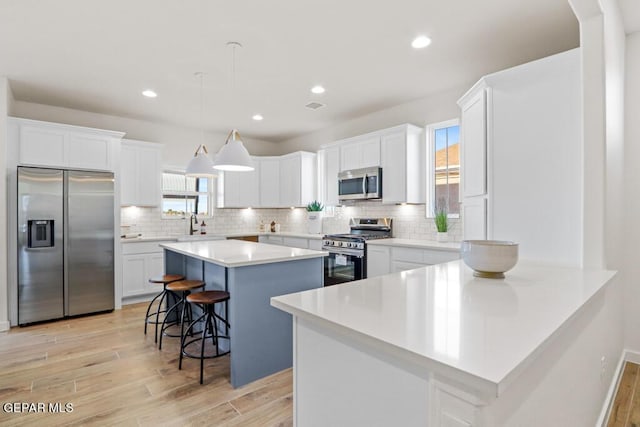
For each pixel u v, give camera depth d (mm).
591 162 1956
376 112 4762
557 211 2170
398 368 864
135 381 2365
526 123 2305
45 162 3770
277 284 2568
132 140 4723
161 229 5316
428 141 4223
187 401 2121
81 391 2229
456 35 2699
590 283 1535
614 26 2199
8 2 2244
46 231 3730
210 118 5008
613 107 2141
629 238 2658
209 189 5914
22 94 3938
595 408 1711
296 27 2572
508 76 2373
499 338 858
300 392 1202
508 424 778
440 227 3906
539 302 1206
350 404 1006
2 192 3428
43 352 2857
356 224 5082
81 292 3910
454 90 3920
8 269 3529
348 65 3242
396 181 4227
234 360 2318
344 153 4953
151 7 2312
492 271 1621
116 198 4246
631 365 2623
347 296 1298
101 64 3186
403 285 1496
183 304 3307
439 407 757
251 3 2273
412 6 2318
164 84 3676
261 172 6152
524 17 2457
